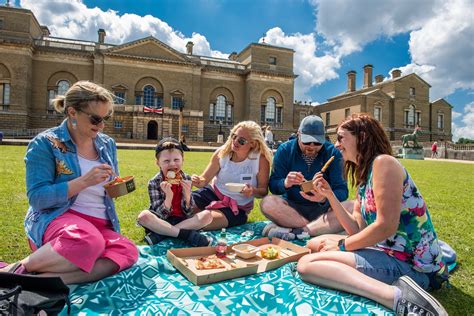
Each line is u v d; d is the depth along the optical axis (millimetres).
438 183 11094
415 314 2176
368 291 2438
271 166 4793
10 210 5406
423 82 57875
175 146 3994
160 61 48906
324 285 2699
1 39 42031
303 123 4363
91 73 47031
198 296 2617
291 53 55500
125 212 5664
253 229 4598
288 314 2395
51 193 2697
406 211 2695
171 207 3941
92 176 2785
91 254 2576
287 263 3285
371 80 61562
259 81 53688
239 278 2920
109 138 3457
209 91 53031
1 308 1964
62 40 50594
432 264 2709
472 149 34656
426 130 57938
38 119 45031
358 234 2773
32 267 2484
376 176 2693
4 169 10336
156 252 3531
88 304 2416
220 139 46031
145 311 2383
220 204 4559
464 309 2684
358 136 2896
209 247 3389
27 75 43469
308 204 4488
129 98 47844
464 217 5984
